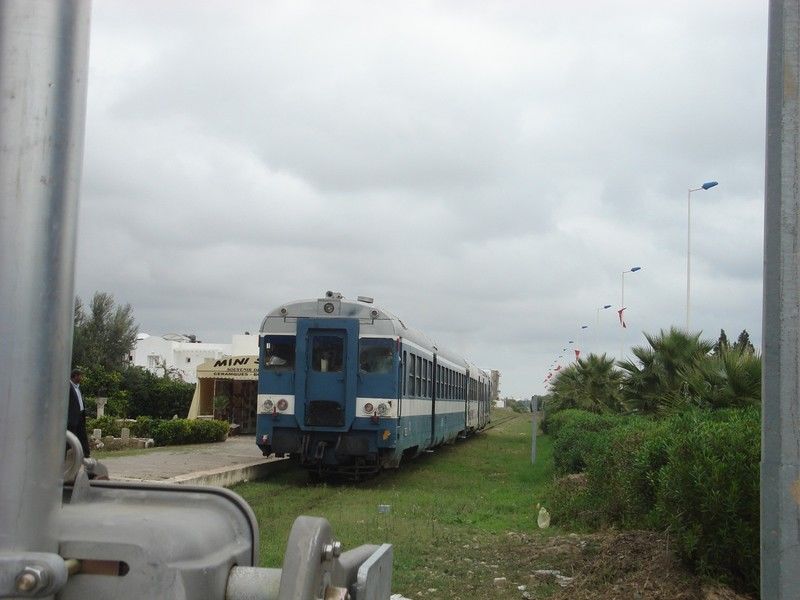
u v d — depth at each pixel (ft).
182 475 49.90
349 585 8.23
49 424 6.40
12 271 6.31
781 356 15.03
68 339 6.63
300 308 58.03
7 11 6.58
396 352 57.06
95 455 68.54
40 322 6.36
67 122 6.66
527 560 30.78
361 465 58.70
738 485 22.74
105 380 113.60
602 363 105.81
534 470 69.77
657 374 59.41
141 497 8.53
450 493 53.93
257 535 8.70
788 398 14.88
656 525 28.58
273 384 57.62
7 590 5.98
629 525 33.71
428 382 73.46
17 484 6.19
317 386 56.80
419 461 79.66
